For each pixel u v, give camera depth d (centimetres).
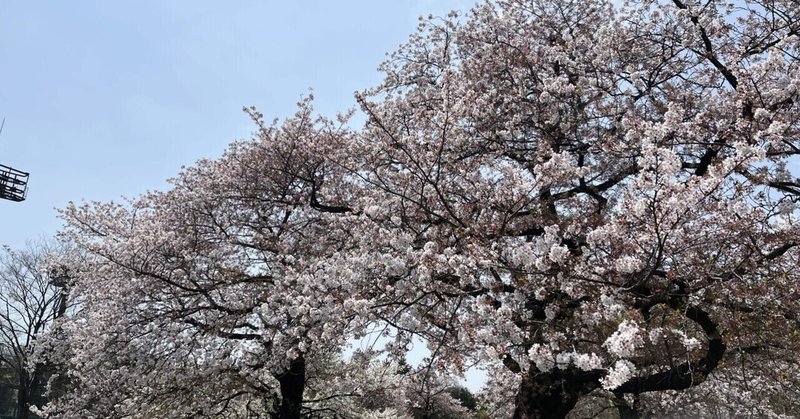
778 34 948
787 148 866
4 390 3769
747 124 719
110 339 1177
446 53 1266
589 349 796
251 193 1390
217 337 1193
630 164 980
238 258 1381
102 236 1391
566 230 818
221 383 1304
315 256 1181
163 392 1309
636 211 629
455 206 924
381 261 764
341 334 839
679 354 895
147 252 1195
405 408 2464
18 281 2748
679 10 961
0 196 1908
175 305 1254
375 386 1573
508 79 1148
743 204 658
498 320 680
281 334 1031
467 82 1095
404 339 867
